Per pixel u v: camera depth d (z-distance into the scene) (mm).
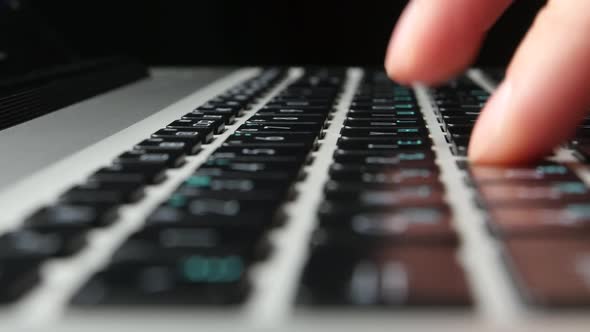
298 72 331
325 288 84
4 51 269
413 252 92
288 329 80
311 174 135
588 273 85
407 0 392
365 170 129
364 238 96
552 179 122
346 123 182
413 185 120
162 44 411
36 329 81
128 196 117
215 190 117
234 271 87
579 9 141
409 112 203
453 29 180
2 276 87
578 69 136
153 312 83
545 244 94
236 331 80
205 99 241
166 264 90
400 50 186
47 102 212
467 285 84
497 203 108
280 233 104
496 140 133
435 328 79
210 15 408
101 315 83
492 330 78
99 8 410
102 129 179
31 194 123
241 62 412
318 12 401
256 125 178
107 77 275
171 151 145
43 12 406
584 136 156
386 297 82
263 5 404
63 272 93
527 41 146
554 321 79
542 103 133
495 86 271
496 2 178
